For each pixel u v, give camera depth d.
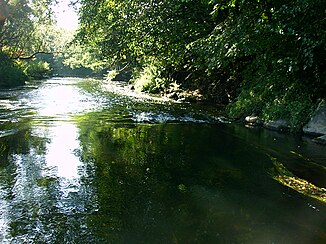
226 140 8.66
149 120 11.52
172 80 21.53
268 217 4.39
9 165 6.24
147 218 4.30
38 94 19.52
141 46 15.11
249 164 6.61
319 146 8.16
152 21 13.75
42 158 6.71
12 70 27.11
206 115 12.91
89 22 17.89
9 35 32.75
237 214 4.46
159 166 6.39
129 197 4.93
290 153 7.46
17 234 3.83
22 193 4.96
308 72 9.70
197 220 4.27
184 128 10.23
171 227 4.08
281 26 7.44
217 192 5.19
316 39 7.46
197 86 19.28
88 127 9.99
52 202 4.69
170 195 5.04
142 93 22.47
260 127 10.70
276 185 5.52
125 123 10.82
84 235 3.86
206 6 11.79
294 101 10.02
